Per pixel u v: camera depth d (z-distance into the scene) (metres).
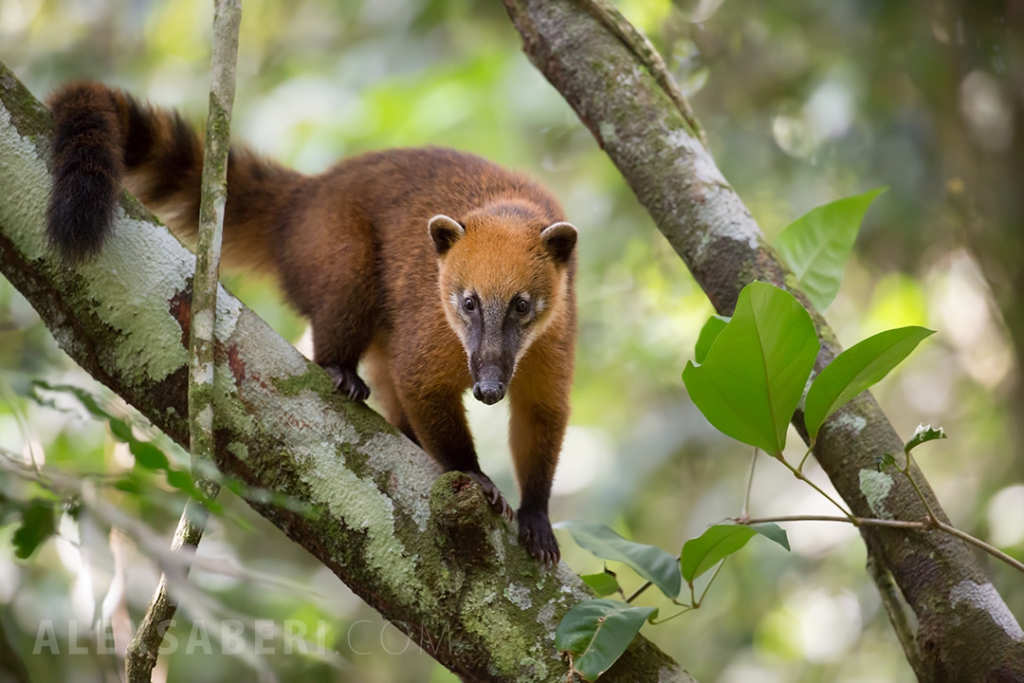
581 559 16.16
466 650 5.49
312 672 8.40
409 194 8.62
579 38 7.61
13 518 4.26
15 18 16.30
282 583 3.82
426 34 16.30
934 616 5.88
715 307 6.98
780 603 15.43
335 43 16.95
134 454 4.17
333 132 16.20
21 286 5.88
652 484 16.08
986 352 15.60
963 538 5.61
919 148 13.72
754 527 6.11
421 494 5.67
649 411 16.47
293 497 5.58
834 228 7.27
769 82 14.75
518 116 16.20
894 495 6.15
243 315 5.90
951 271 15.32
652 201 7.30
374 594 5.57
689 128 7.44
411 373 7.86
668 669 5.72
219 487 4.91
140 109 8.62
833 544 15.41
